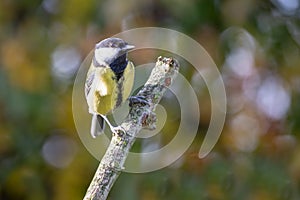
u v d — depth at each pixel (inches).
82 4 266.7
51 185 269.0
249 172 267.0
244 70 269.4
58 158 268.8
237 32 269.7
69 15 267.6
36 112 266.4
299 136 269.1
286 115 269.7
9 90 266.1
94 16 266.7
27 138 268.4
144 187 265.4
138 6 265.0
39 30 268.8
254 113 268.2
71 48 268.1
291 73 270.7
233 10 267.9
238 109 268.5
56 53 268.5
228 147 267.7
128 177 265.7
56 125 267.3
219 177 265.9
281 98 269.9
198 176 265.9
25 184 268.5
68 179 267.3
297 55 271.9
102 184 240.8
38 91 267.0
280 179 267.0
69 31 267.7
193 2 265.9
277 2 273.7
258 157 267.7
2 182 268.7
